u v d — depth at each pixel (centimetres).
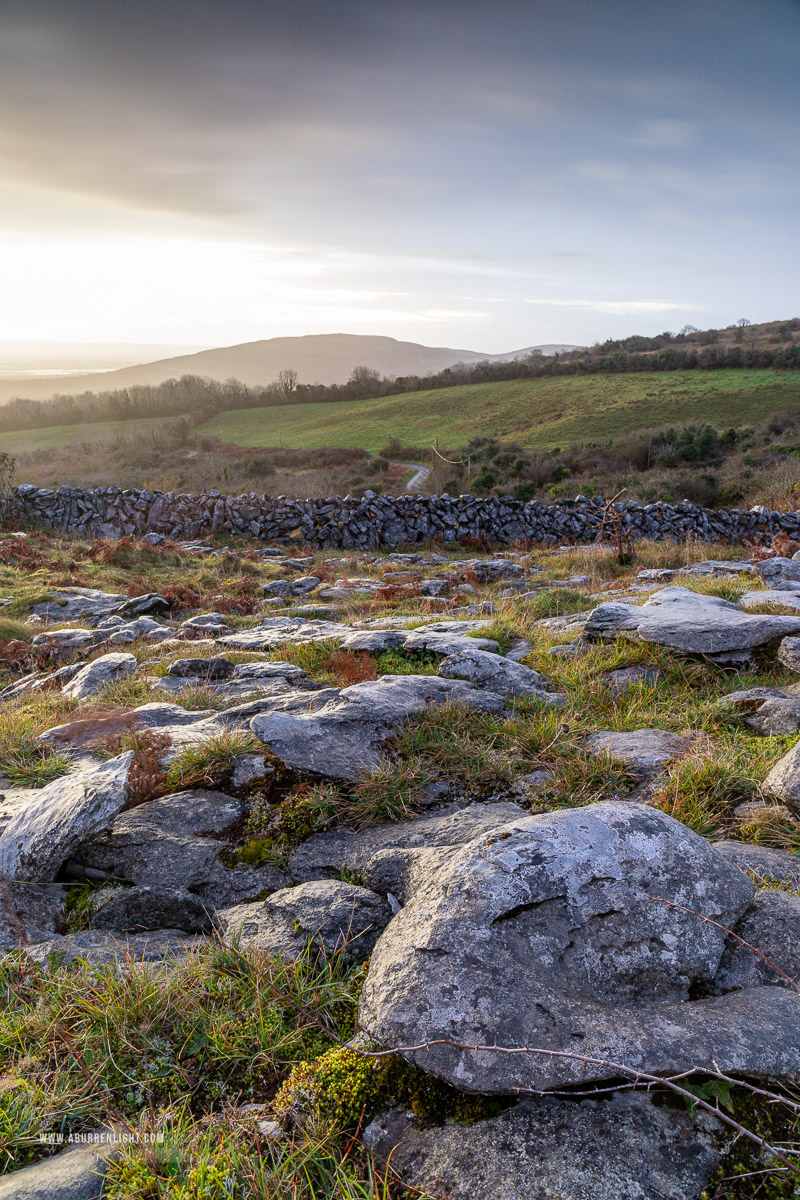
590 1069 171
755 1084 173
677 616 581
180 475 4962
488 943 202
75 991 230
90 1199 161
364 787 351
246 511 2025
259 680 583
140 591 1227
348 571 1560
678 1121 167
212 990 231
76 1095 197
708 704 460
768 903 233
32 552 1552
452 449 6469
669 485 3619
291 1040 213
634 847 234
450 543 2066
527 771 380
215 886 300
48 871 299
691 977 210
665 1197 151
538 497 3850
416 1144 173
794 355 8269
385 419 8675
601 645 595
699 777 346
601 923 214
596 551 1606
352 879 292
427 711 433
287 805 345
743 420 6419
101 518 1956
